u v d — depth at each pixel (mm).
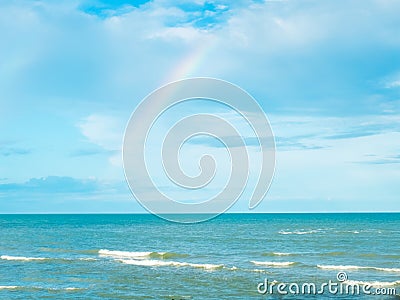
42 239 70812
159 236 74688
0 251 54156
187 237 71688
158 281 33719
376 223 117688
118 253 50906
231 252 50969
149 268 39656
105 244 62031
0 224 129375
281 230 87500
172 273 37000
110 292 30375
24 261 44688
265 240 64438
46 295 29797
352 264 41219
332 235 72062
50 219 184375
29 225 121312
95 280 34312
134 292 30297
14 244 62500
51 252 52875
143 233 82750
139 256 48656
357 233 76188
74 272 37969
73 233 84250
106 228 102125
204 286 31797
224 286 31719
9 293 30438
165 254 48406
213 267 39656
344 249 52438
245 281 33375
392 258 44781
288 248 54094
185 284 32562
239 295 29047
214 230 90000
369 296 28141
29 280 34656
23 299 28828
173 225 115250
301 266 40094
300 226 103625
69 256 48938
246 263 42406
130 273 37156
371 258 44938
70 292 30547
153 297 28891
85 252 52531
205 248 55406
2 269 39844
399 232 78000
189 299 28234
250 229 92125
